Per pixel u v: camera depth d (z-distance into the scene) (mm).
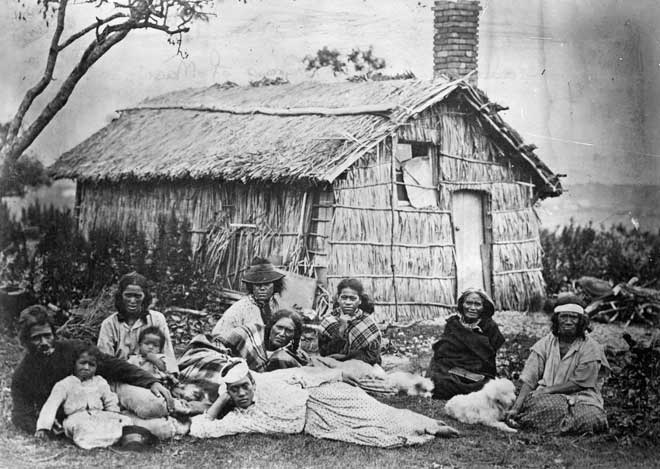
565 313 7797
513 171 10891
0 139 10414
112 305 9703
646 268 11359
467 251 10672
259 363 8062
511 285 10773
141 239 10023
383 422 7293
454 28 10320
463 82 10180
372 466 6734
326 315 9250
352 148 9523
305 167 9461
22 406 7195
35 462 6559
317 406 7434
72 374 7141
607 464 6957
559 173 11086
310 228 9578
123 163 10430
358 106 9945
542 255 11070
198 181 10195
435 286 10203
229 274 9922
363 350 8391
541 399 7707
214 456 6824
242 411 7332
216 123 10352
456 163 10445
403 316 9938
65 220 10508
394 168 9961
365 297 8617
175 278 9914
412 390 8398
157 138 10516
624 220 11375
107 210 10742
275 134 9969
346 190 9633
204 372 7602
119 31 10398
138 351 7727
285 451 6980
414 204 10188
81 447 6859
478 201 10781
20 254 10164
